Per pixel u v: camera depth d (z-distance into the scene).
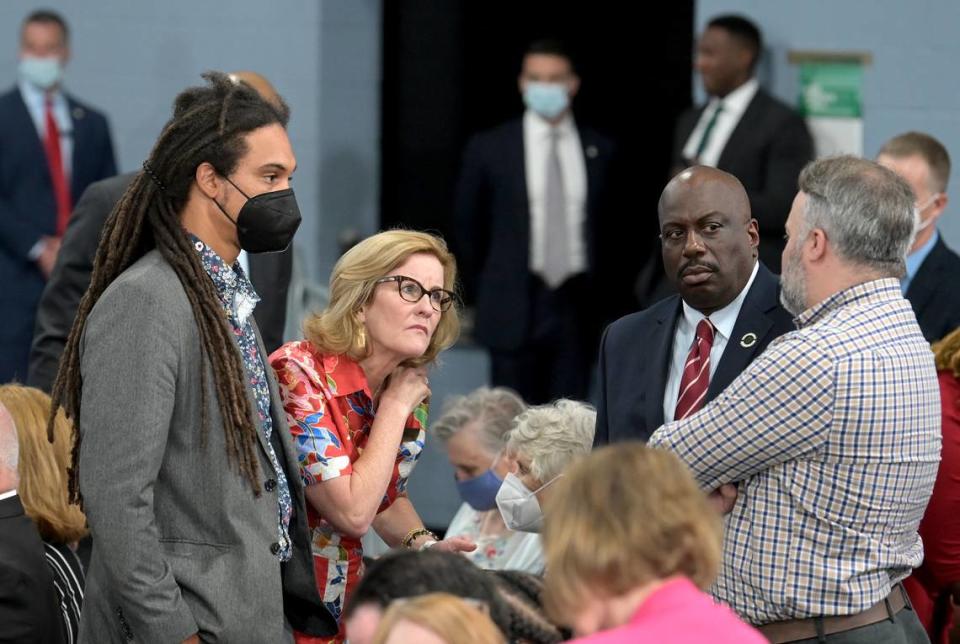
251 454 7.34
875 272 7.31
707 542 5.39
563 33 17.81
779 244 14.23
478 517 9.73
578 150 16.41
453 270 8.30
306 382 7.99
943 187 11.84
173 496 7.30
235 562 7.28
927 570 8.62
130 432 7.03
